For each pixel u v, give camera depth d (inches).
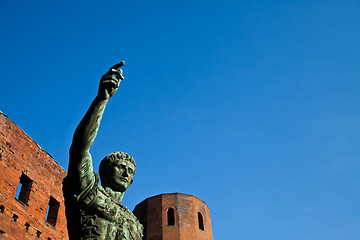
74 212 226.2
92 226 225.3
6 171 1071.0
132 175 269.9
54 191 1222.9
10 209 1040.2
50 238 1139.3
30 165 1165.1
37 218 1118.4
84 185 221.8
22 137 1171.3
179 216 2283.5
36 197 1144.2
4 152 1086.4
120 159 268.8
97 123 219.6
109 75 222.4
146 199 2394.2
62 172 1290.6
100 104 220.2
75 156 217.6
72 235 226.4
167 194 2370.8
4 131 1114.7
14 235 1024.9
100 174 267.7
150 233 2244.1
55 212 1208.2
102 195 235.3
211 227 2411.4
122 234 234.1
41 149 1231.5
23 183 1146.7
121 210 246.8
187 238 2212.1
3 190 1040.2
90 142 218.4
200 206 2394.2
